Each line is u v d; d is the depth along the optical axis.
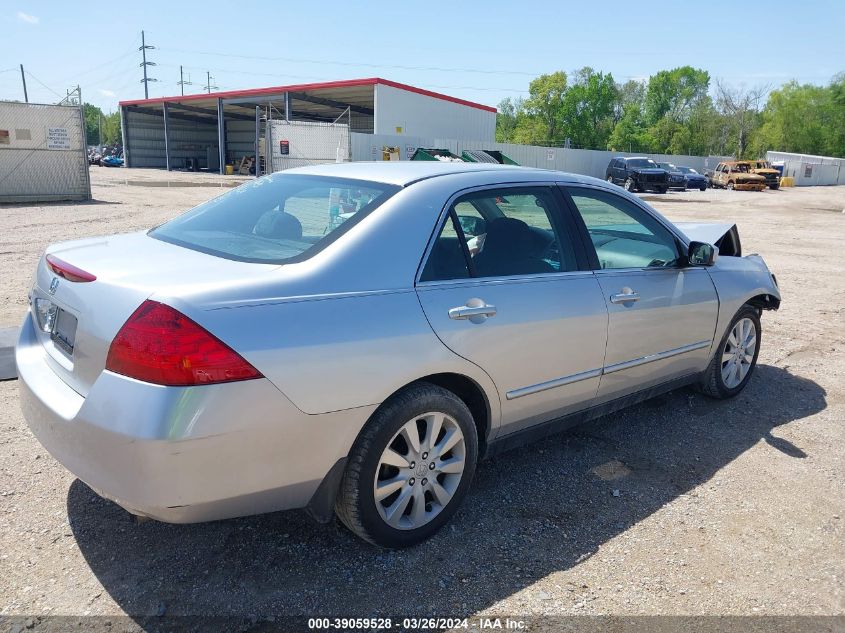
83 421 2.28
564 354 3.30
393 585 2.62
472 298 2.90
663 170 35.44
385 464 2.71
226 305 2.29
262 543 2.87
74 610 2.41
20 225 12.55
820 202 33.38
